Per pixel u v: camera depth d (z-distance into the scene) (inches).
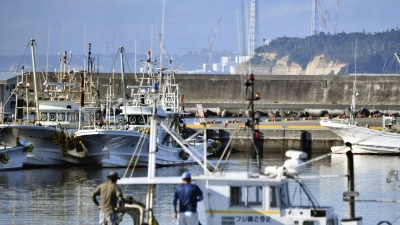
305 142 7598.4
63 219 3299.7
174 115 6028.5
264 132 7613.2
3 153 5260.8
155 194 3966.5
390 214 3368.6
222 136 7559.1
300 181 2281.0
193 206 2176.4
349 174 2253.9
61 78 6815.9
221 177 2169.0
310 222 2140.7
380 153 7017.7
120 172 5152.6
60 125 5590.6
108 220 2278.5
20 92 5861.2
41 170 5378.9
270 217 2144.4
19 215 3400.6
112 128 5743.1
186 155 5895.7
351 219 2253.9
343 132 7076.8
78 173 5172.2
